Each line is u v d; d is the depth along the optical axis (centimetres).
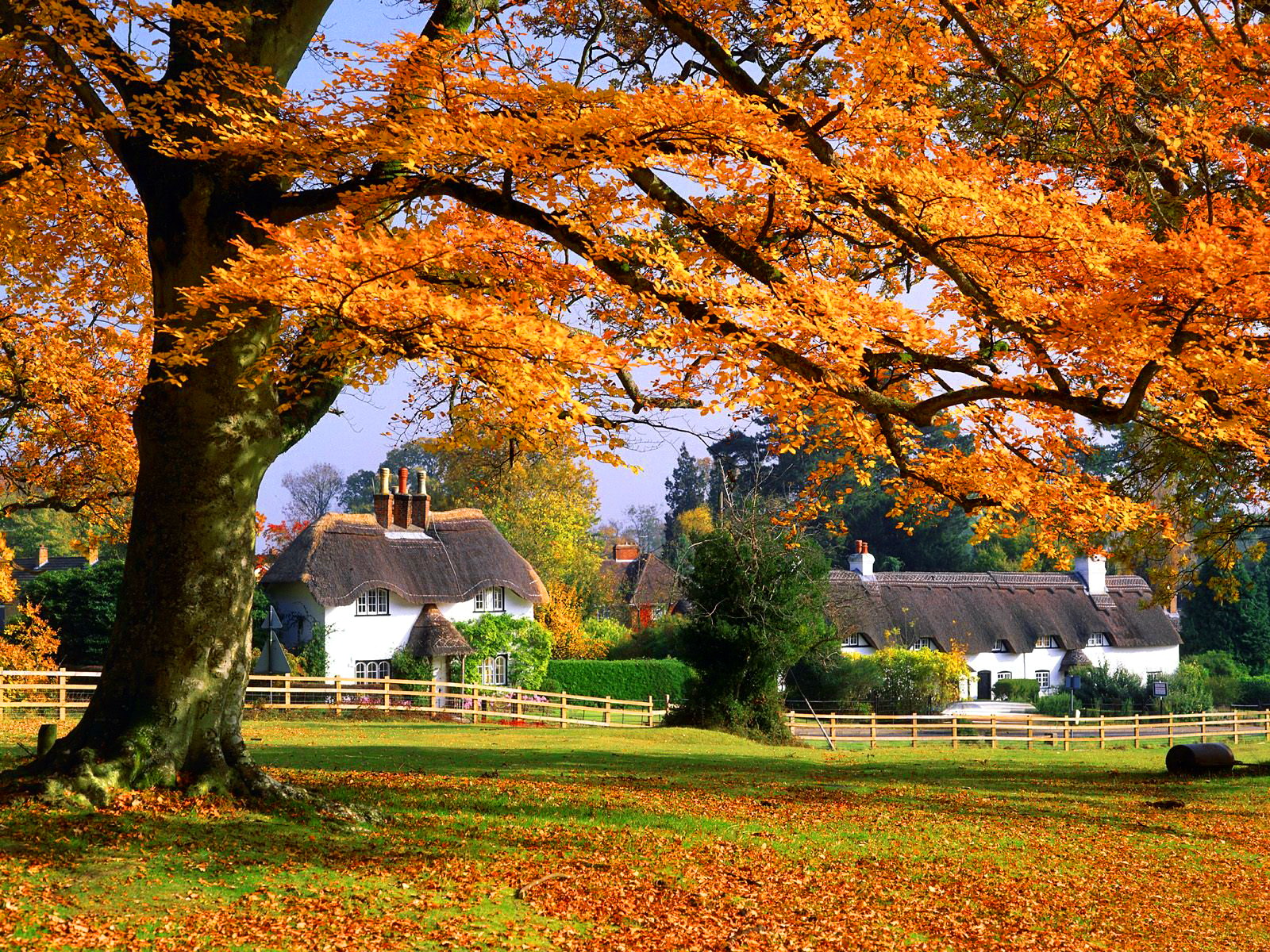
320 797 1052
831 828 1283
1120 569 1892
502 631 4134
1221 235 825
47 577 3566
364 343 772
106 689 989
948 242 913
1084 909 1014
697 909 886
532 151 776
